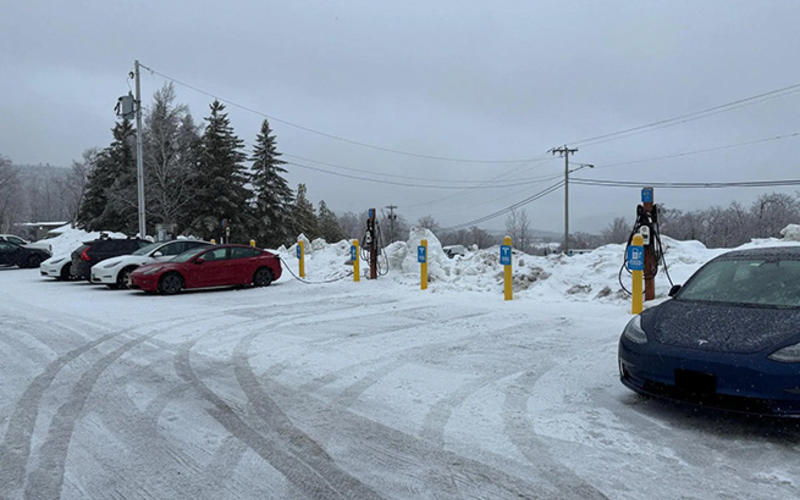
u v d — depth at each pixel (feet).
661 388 14.15
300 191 224.33
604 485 10.70
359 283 52.95
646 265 33.22
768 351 12.64
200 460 12.28
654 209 33.32
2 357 22.76
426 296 42.34
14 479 11.44
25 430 14.29
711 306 15.65
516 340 25.13
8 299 44.65
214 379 19.03
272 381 18.70
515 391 17.17
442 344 24.49
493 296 40.65
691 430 13.50
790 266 16.47
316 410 15.62
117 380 19.02
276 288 51.34
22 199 293.23
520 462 11.89
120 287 52.31
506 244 38.42
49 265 63.72
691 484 10.63
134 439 13.57
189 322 31.50
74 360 22.13
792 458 11.73
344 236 273.33
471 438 13.34
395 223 260.01
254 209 165.48
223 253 50.49
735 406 12.77
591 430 13.65
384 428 14.12
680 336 14.32
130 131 173.58
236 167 158.81
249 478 11.36
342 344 24.75
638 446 12.57
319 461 12.15
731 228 187.42
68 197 302.04
